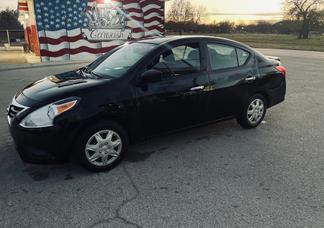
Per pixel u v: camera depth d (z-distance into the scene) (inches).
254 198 120.9
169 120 160.7
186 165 149.9
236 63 187.0
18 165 149.0
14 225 105.0
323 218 108.5
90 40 609.9
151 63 151.9
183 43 165.2
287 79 394.0
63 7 572.4
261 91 199.8
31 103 131.5
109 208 114.7
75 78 156.0
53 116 127.4
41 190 127.3
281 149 169.6
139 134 152.6
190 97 164.2
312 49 1104.2
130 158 157.6
